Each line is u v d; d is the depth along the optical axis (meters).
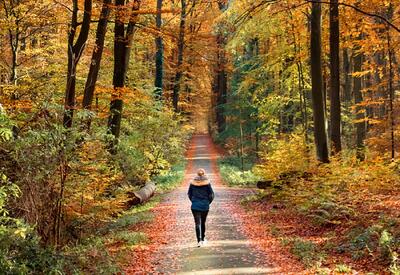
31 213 9.05
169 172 33.53
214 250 10.71
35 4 17.50
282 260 9.52
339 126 17.84
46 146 9.03
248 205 18.47
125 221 15.30
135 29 19.31
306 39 24.70
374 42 18.53
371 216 11.20
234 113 43.81
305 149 19.05
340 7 18.12
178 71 32.41
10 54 20.59
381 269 7.88
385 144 24.09
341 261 8.85
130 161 18.22
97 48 15.80
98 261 9.38
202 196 11.34
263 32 21.56
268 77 31.52
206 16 26.33
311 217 13.12
